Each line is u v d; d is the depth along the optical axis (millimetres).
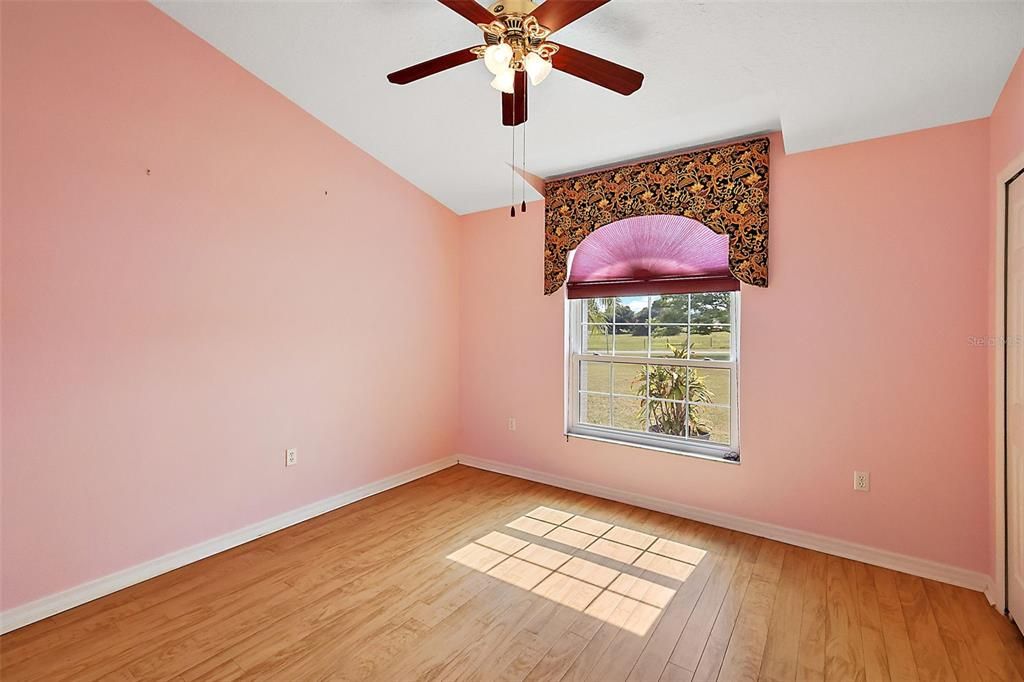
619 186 3404
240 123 2805
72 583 2219
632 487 3443
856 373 2619
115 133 2318
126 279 2373
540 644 1957
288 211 3062
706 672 1796
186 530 2615
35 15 2082
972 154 2312
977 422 2324
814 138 2623
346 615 2152
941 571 2410
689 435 3311
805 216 2750
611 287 3527
